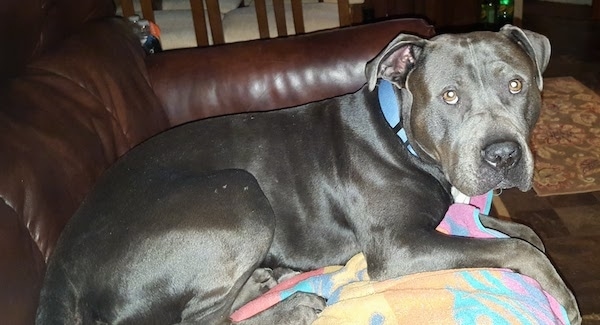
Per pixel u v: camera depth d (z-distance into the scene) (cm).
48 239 101
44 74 115
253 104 146
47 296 100
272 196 122
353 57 145
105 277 107
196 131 124
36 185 100
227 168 121
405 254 114
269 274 123
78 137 112
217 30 176
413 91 114
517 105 110
